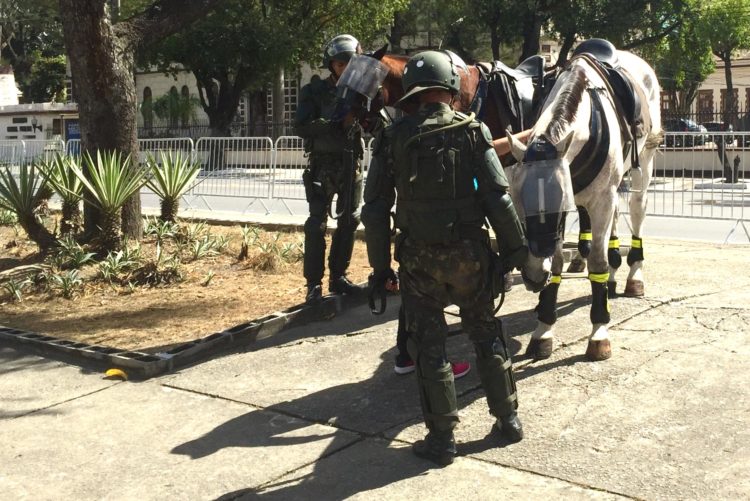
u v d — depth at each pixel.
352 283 6.86
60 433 4.41
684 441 3.84
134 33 9.14
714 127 25.22
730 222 12.44
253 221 11.82
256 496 3.59
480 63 6.06
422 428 4.20
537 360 5.03
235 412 4.59
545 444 3.91
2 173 9.23
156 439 4.27
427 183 3.65
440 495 3.48
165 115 34.78
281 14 27.41
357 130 6.19
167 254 9.12
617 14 27.50
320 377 5.08
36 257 9.27
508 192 3.87
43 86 55.91
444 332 3.84
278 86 31.88
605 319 4.91
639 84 5.68
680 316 5.77
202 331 6.31
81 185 9.41
